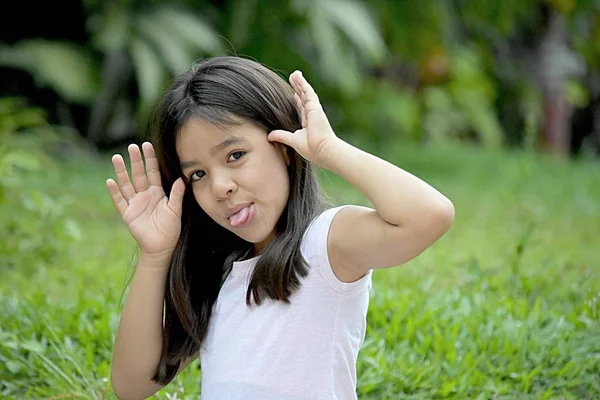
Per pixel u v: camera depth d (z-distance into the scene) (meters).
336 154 2.07
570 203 8.45
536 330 3.72
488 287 4.38
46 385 3.40
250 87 2.24
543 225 7.19
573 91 15.59
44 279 4.81
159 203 2.44
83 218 6.79
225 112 2.19
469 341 3.66
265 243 2.36
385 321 3.86
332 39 10.29
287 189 2.27
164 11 10.35
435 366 3.43
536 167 11.21
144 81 9.66
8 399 3.18
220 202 2.23
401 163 11.56
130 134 11.29
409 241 1.98
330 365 2.18
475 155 12.83
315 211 2.29
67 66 10.15
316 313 2.18
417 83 14.92
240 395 2.20
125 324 2.47
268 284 2.20
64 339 3.62
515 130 16.03
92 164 9.96
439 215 1.94
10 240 5.29
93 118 10.99
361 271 2.16
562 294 4.35
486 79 15.04
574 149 17.95
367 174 2.02
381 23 11.65
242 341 2.23
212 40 10.35
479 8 11.90
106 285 4.48
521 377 3.38
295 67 11.19
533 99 14.68
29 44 10.36
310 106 2.18
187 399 3.22
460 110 15.45
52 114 11.29
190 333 2.37
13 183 5.66
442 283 4.93
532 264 5.40
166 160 2.38
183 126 2.22
